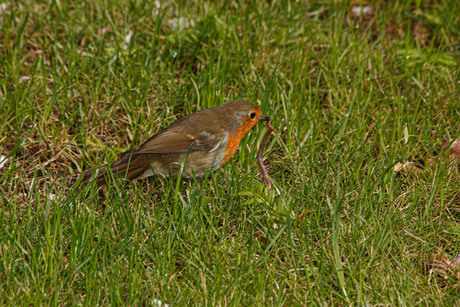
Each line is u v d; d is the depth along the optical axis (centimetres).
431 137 1062
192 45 1270
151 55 1222
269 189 905
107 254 802
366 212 877
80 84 1153
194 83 1100
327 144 1012
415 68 1187
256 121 935
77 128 1093
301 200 903
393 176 923
